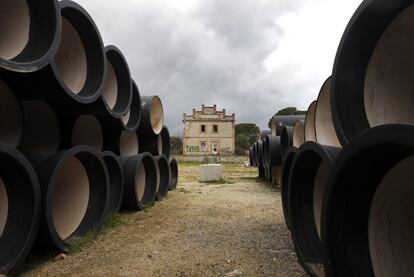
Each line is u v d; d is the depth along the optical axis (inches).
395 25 112.6
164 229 217.5
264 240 191.0
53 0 150.9
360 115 121.5
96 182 205.2
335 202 98.4
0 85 153.4
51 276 139.2
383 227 103.2
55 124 203.5
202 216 259.3
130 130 281.4
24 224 142.9
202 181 576.7
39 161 161.9
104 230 206.8
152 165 323.6
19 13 155.3
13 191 145.0
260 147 595.5
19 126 158.9
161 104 371.6
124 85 266.5
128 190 273.4
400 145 75.0
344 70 122.3
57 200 185.5
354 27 116.0
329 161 129.9
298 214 165.0
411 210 105.0
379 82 125.3
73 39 201.5
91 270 145.7
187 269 146.6
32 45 152.0
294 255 164.6
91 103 195.9
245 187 465.1
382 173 94.7
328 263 99.2
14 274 137.3
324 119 195.9
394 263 100.1
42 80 153.4
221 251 171.3
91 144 251.3
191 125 1678.2
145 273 142.4
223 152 1672.0
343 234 101.0
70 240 178.2
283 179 202.5
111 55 251.3
